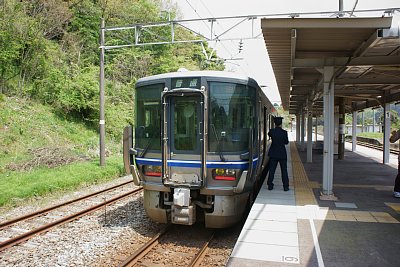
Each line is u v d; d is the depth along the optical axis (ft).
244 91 22.35
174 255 19.81
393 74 33.88
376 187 30.96
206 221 22.50
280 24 21.58
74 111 67.92
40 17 69.10
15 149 47.47
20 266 18.20
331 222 20.54
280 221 20.74
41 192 33.53
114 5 98.07
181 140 22.16
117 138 70.13
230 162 21.59
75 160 48.62
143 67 94.94
